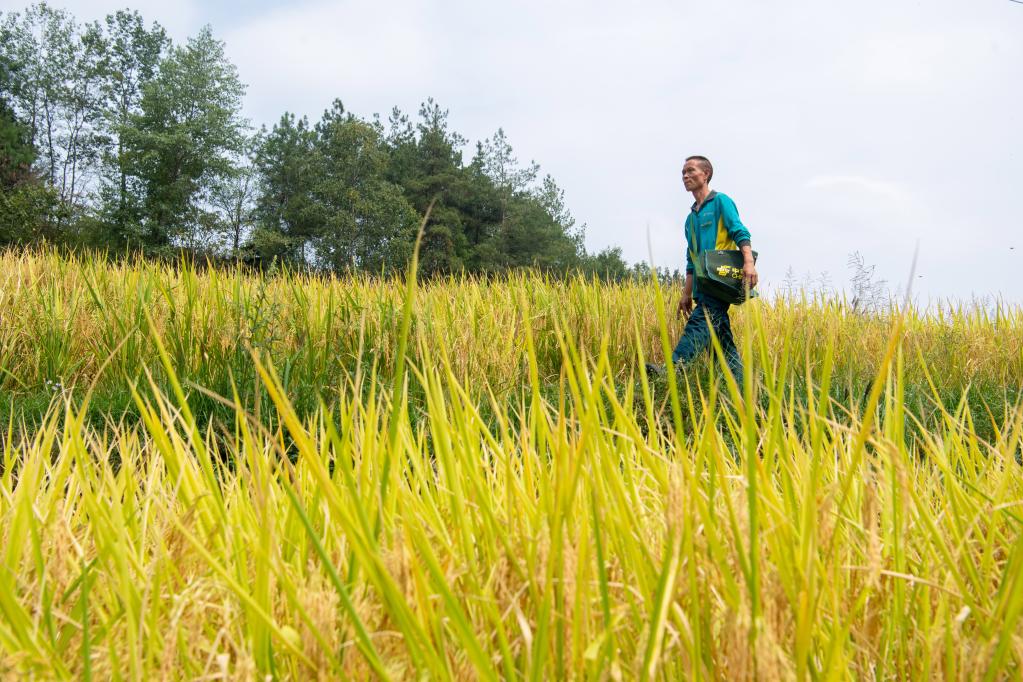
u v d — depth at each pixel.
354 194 64.50
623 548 1.35
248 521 1.59
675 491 1.17
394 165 73.88
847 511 1.74
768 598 1.17
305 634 1.20
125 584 1.20
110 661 1.20
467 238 74.75
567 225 92.25
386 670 1.11
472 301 8.02
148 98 61.34
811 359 6.80
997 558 1.71
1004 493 1.79
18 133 59.88
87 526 1.78
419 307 6.46
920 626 1.47
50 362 6.19
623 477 1.78
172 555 1.59
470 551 1.38
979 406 5.92
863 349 7.46
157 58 70.31
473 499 1.59
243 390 4.96
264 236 61.88
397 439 1.37
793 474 1.71
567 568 1.16
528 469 1.65
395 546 1.18
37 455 1.91
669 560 1.10
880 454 1.67
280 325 6.34
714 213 6.59
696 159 6.80
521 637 1.26
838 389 4.38
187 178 58.81
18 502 1.61
